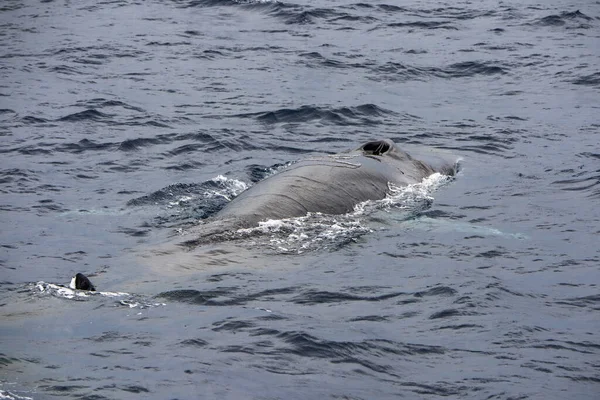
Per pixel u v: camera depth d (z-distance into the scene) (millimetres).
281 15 142500
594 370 38781
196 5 151500
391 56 118562
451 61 116438
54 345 38031
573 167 74312
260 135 83875
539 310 45312
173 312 42469
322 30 133750
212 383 34969
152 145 79812
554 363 39281
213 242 52156
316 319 42719
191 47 122250
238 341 39250
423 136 85000
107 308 42562
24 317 41250
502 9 148625
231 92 100000
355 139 83625
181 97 97562
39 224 58750
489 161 76375
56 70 108812
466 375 37750
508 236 57000
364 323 42688
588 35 131250
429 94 101875
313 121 89625
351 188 61656
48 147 78312
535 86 105125
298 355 38250
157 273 47594
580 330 42969
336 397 34844
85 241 55375
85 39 127000
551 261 52656
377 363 38375
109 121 87500
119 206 62875
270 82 104750
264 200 57500
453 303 45500
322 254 52344
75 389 33688
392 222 58594
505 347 40656
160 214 60781
